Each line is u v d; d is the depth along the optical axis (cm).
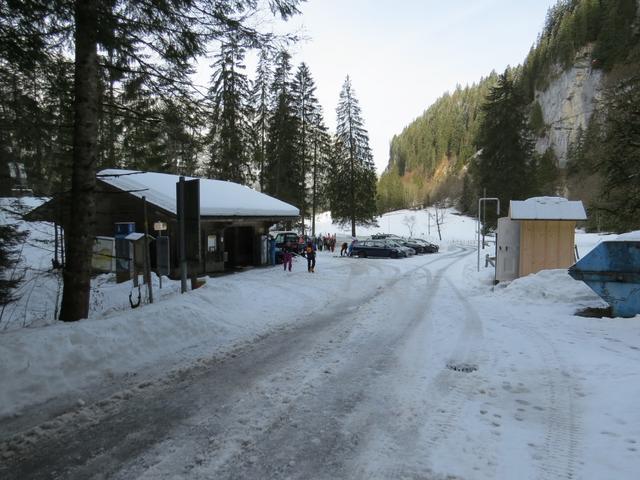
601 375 526
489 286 1415
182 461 343
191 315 747
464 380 529
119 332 620
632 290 835
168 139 816
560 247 1402
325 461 343
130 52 698
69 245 709
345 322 870
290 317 909
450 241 6200
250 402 462
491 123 4084
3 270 859
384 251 3128
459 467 332
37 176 891
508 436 383
